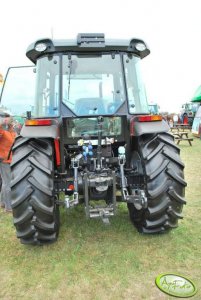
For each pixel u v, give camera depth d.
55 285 2.50
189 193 4.86
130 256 2.88
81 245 3.13
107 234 3.36
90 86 3.28
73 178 3.22
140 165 3.35
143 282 2.51
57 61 3.25
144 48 3.27
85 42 3.16
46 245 3.16
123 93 3.31
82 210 4.12
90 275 2.62
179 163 3.10
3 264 2.84
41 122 3.01
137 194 3.22
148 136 3.31
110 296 2.35
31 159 3.00
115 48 3.26
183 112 20.91
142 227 3.26
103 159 3.23
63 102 3.21
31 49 3.21
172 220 3.14
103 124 3.23
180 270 2.67
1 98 3.61
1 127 4.33
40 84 3.29
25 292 2.43
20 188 2.90
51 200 2.95
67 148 3.39
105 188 3.01
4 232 3.58
